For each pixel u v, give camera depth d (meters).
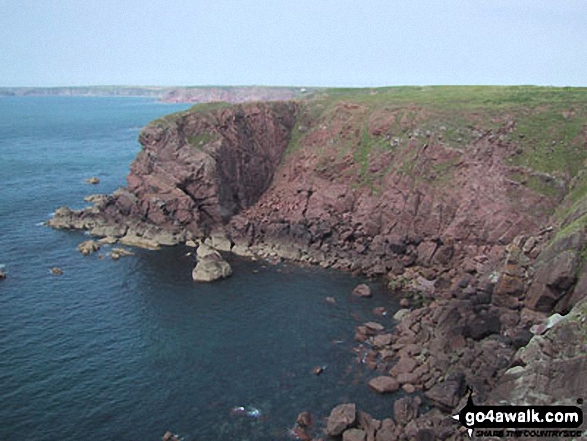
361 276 82.94
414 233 86.81
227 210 104.12
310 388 52.25
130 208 102.62
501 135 89.06
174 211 100.25
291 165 114.50
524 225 79.06
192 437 44.88
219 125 110.38
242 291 76.94
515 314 61.16
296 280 81.25
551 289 58.75
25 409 48.12
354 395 51.12
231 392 51.44
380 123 103.88
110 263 87.06
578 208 66.56
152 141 104.75
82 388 51.69
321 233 92.62
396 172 94.75
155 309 70.50
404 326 63.69
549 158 83.62
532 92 106.88
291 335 63.41
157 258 89.94
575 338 43.91
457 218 83.62
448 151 90.44
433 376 53.09
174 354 58.62
